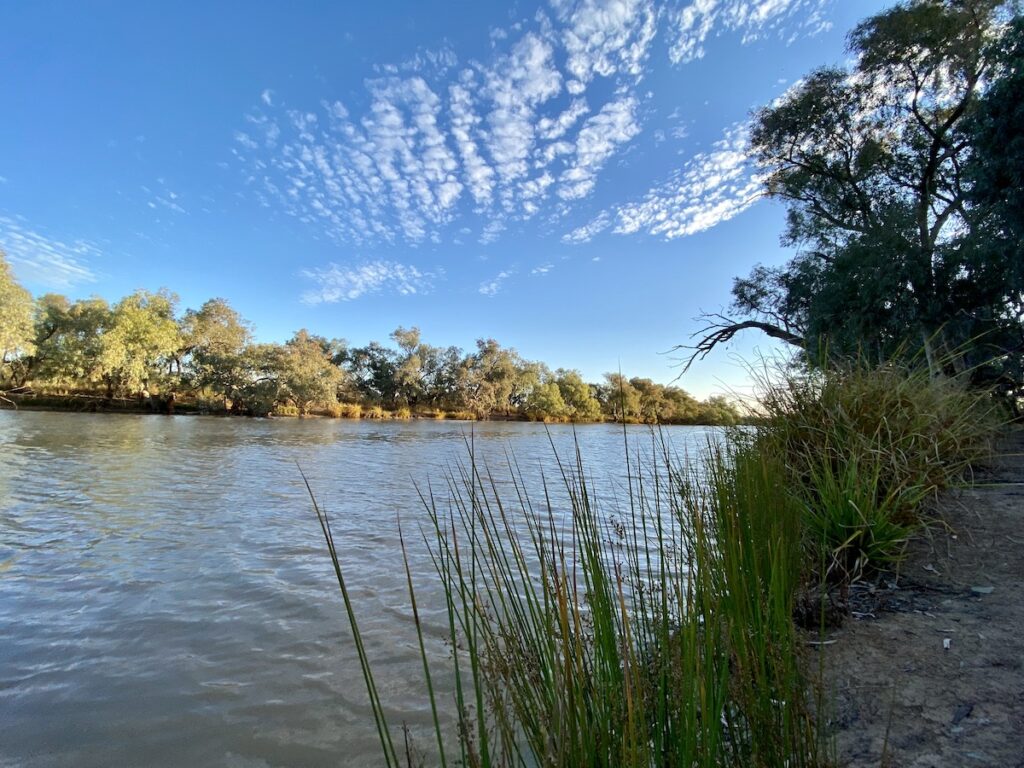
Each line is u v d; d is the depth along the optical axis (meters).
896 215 10.02
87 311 33.78
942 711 1.41
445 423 39.97
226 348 39.62
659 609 1.21
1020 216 7.32
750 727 0.94
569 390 43.25
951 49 10.48
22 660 2.98
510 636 1.13
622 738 0.85
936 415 3.05
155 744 2.24
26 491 8.20
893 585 2.33
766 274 12.90
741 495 1.92
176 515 6.79
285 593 4.00
